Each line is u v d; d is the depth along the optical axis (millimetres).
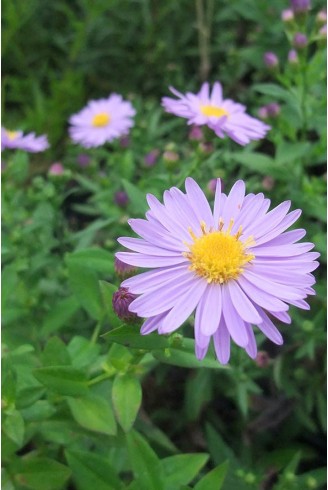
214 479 165
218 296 147
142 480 168
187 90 404
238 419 259
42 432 193
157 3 430
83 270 202
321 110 259
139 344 152
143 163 301
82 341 199
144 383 268
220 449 228
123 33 430
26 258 253
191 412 240
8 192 273
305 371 247
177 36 433
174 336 160
